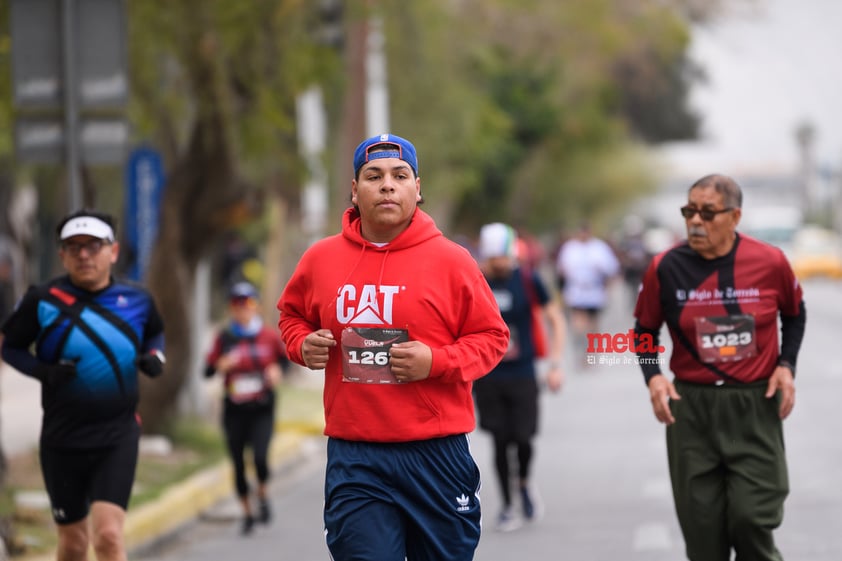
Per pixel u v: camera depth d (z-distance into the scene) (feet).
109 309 67.82
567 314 253.03
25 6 88.07
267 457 102.32
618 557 83.97
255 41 130.93
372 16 154.71
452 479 50.78
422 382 49.90
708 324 62.28
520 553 86.79
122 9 87.97
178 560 92.02
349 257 51.06
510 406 96.17
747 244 62.75
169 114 136.36
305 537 98.63
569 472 118.62
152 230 127.24
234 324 103.30
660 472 116.78
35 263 284.61
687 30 315.58
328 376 51.39
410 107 263.49
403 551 50.62
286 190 206.18
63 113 88.28
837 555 81.20
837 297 393.91
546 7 313.73
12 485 105.81
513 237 96.43
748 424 61.82
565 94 426.92
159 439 130.21
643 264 319.47
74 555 70.28
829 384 177.17
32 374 66.90
